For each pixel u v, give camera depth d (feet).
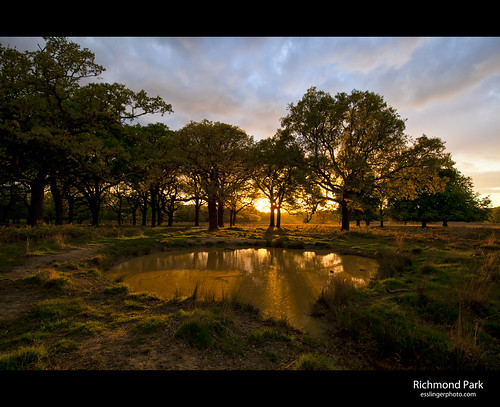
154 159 79.30
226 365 12.94
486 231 69.82
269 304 23.77
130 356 13.37
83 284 26.78
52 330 16.29
